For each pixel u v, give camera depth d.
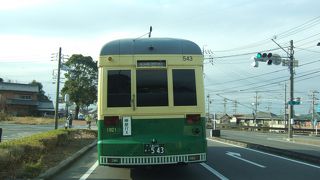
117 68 12.09
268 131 77.12
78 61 104.44
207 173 14.37
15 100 110.00
